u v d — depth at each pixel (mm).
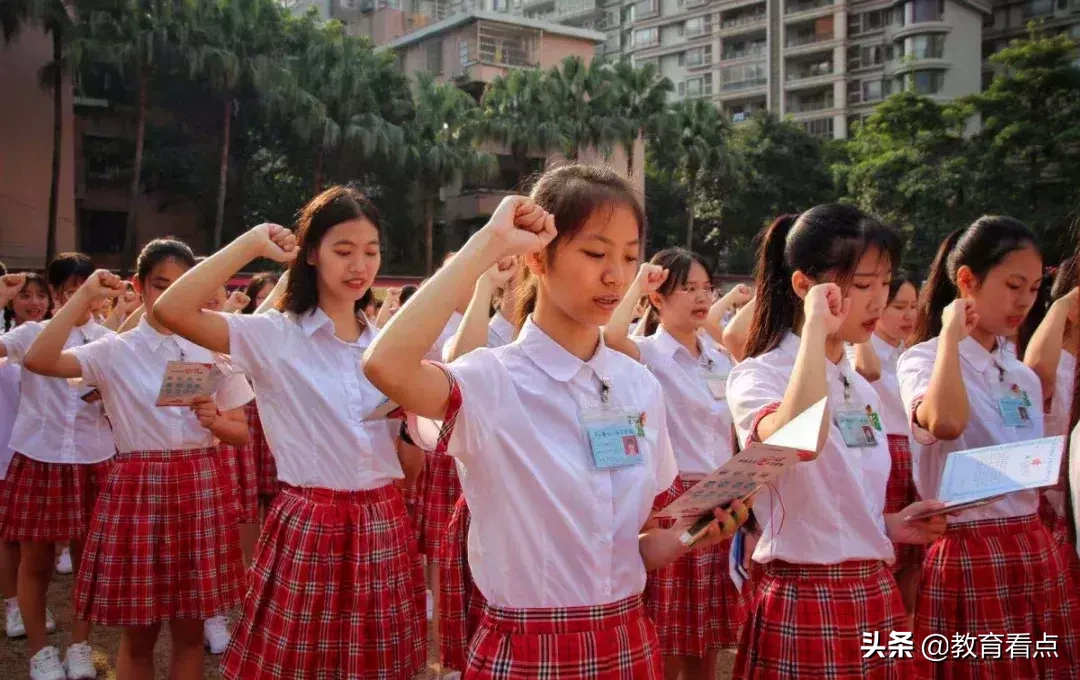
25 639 4391
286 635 2600
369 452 2719
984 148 28312
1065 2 47125
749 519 2387
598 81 33469
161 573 3295
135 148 29016
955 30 47031
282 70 27031
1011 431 2773
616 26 61938
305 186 31750
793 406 1991
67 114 26938
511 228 1646
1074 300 3006
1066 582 2693
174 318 2602
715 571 3402
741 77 55156
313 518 2664
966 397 2566
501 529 1759
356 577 2646
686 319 3822
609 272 1744
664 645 3336
